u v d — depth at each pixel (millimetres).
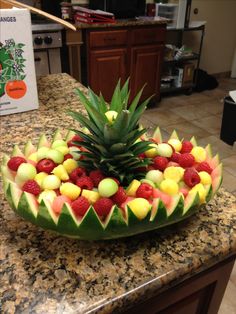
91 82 2891
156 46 3064
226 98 2594
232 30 4176
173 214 563
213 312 741
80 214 540
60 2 2822
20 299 486
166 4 3209
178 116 3227
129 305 508
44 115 1144
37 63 2566
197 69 3719
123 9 2953
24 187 588
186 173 624
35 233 618
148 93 3287
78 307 476
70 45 2639
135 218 537
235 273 1528
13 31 1018
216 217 665
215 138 2797
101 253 574
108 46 2801
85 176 619
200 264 565
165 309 625
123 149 601
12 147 917
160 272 537
